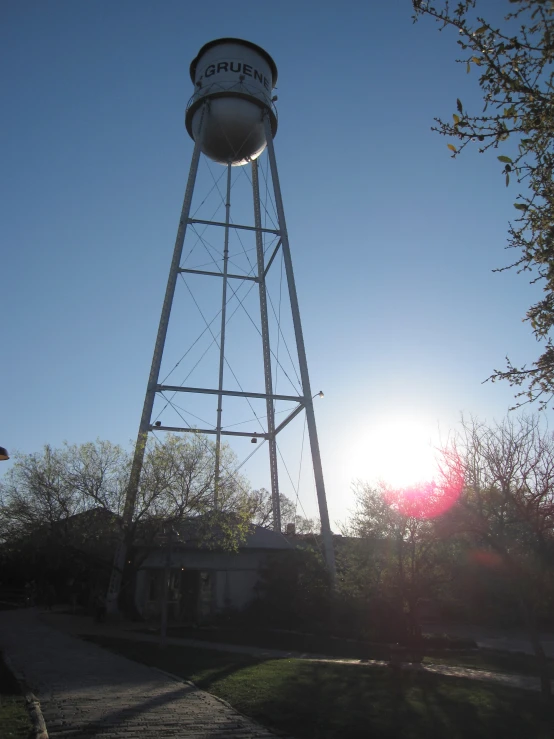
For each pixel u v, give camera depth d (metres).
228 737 9.51
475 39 6.40
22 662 16.92
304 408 29.17
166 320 28.94
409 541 19.78
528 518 12.83
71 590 44.62
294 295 30.23
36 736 8.88
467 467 14.03
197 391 28.23
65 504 28.16
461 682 15.33
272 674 15.45
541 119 6.36
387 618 22.86
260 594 30.27
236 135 31.62
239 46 32.28
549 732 10.30
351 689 13.78
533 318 7.40
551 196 6.93
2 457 12.99
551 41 6.12
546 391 7.34
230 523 28.80
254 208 35.00
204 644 22.27
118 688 13.41
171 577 31.22
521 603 12.98
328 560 27.31
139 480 27.88
